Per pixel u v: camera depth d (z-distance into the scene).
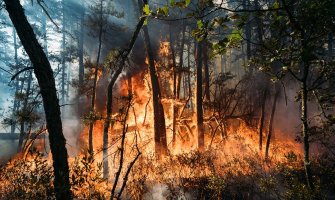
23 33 6.70
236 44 3.46
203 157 13.23
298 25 3.28
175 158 14.02
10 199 6.10
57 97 7.06
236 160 13.11
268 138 16.44
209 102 20.61
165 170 12.24
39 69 6.78
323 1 3.10
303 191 4.29
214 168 11.85
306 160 4.13
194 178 11.03
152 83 17.12
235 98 20.97
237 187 10.34
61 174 6.17
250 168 12.23
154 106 16.97
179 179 11.24
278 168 7.10
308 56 3.18
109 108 13.82
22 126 18.55
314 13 3.15
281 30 3.60
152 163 13.40
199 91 18.39
